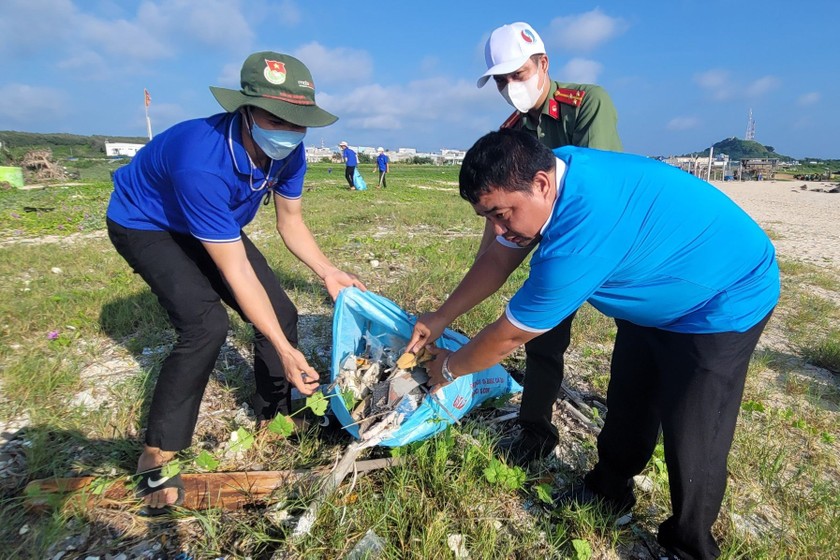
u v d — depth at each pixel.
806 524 2.34
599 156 1.82
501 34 2.59
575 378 3.72
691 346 1.89
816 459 2.86
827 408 3.45
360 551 2.05
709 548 2.06
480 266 2.36
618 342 2.28
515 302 1.85
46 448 2.61
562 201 1.67
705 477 1.91
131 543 2.13
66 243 7.86
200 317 2.23
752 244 1.89
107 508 2.28
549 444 2.75
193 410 2.31
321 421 2.82
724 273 1.83
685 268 1.80
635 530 2.32
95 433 2.78
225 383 3.32
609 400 2.28
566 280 1.69
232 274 2.24
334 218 10.70
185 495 2.33
